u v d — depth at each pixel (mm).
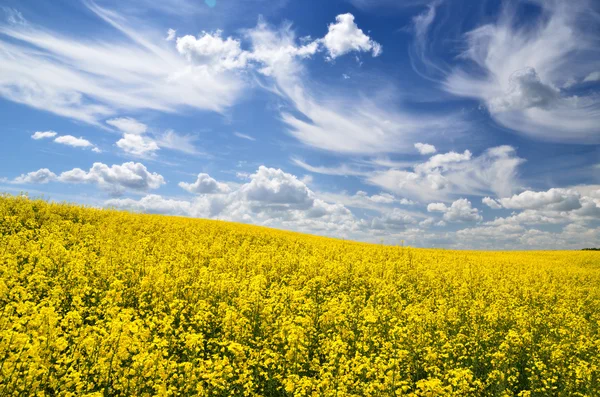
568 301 19156
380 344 10844
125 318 8789
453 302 16703
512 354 11258
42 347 7250
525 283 22359
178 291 13703
